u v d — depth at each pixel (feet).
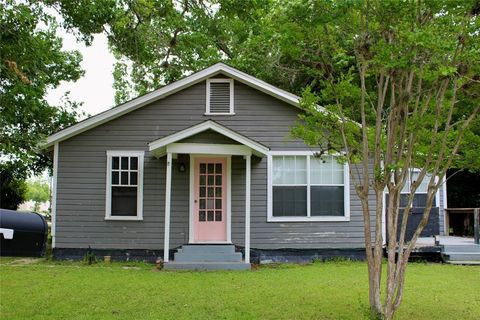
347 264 41.37
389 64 18.26
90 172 43.21
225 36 71.77
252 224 43.21
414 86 21.39
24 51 27.25
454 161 21.57
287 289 29.27
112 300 25.88
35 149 29.94
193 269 37.93
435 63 18.62
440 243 44.04
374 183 20.10
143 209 42.98
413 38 16.89
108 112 42.83
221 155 42.63
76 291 28.17
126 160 43.50
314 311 23.65
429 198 19.65
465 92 19.95
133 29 45.37
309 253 43.21
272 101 44.16
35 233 45.06
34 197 211.20
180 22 56.95
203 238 42.75
